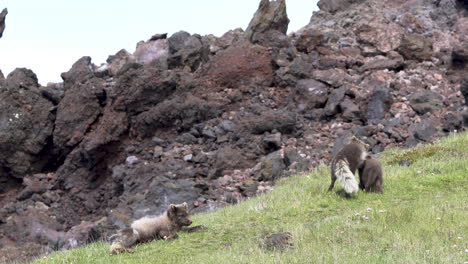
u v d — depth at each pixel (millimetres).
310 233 15398
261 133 37156
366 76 42062
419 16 52938
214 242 16219
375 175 20016
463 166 22719
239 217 18750
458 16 51781
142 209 29000
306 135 36781
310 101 39875
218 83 43000
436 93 37469
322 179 24562
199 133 38875
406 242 14039
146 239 16438
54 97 43219
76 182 39781
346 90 39344
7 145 41156
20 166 41500
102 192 38562
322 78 41094
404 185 20750
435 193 19781
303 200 19625
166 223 16766
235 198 29797
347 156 19875
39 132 41969
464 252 12945
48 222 35875
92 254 15961
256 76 43188
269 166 32219
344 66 43969
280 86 42562
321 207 19031
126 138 40562
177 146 38062
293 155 33031
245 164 34656
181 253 15227
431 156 25656
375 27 47125
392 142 33438
